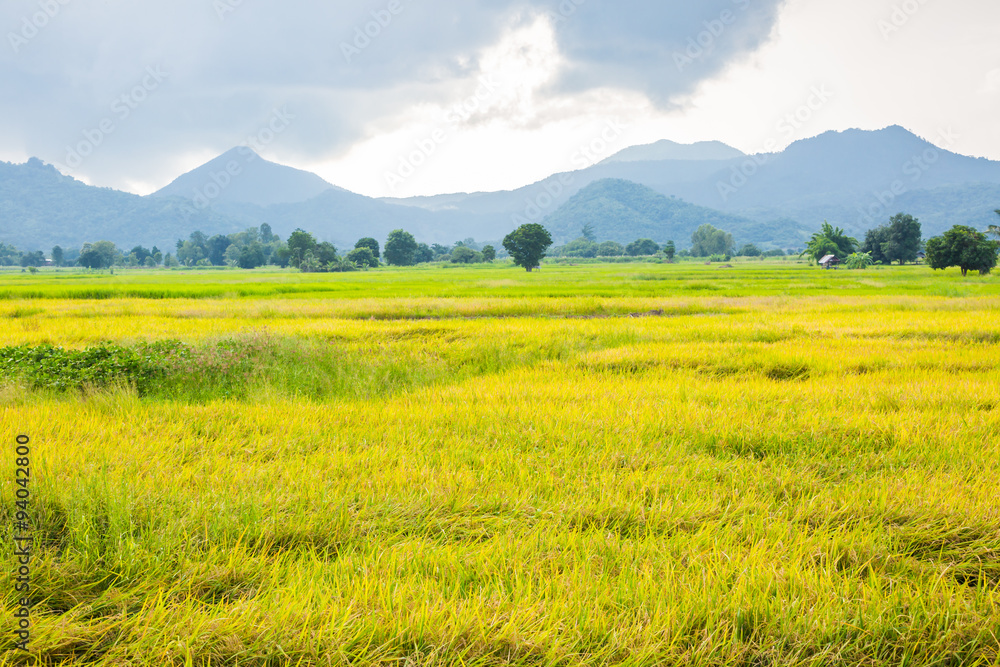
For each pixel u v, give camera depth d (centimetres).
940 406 741
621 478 475
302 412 693
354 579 305
